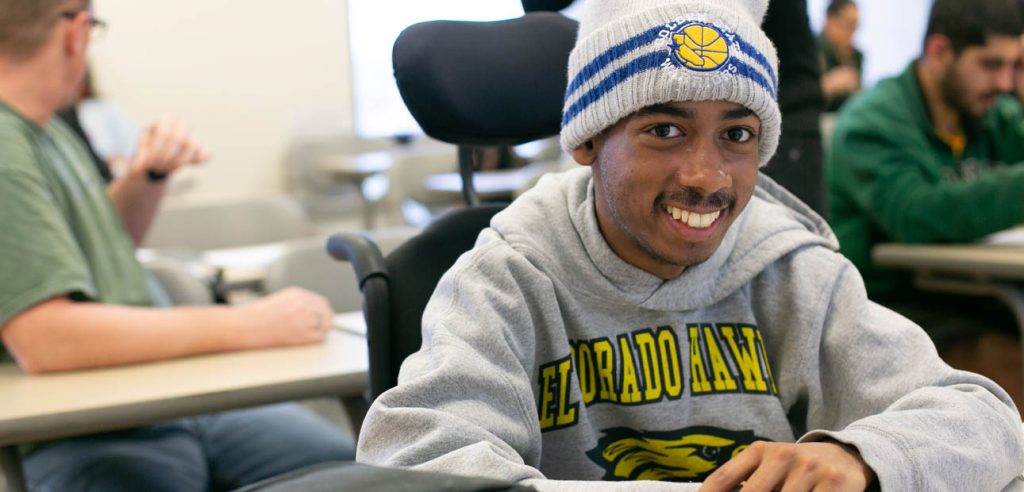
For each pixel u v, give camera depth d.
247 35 5.72
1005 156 2.95
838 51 5.20
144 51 5.49
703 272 1.05
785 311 1.11
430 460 0.85
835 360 1.08
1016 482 0.96
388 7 5.37
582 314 1.06
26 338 1.54
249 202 3.37
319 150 5.79
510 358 0.97
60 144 1.82
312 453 1.75
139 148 2.08
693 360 1.07
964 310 2.73
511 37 1.29
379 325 1.23
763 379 1.08
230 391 1.43
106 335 1.56
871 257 2.83
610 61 0.94
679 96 0.90
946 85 2.76
